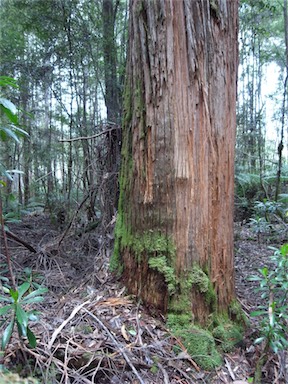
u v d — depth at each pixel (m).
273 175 7.26
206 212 1.78
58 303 1.95
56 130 6.36
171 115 1.74
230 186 1.91
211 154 1.78
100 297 1.92
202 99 1.73
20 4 4.83
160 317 1.78
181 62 1.71
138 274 1.89
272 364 1.63
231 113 1.89
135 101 1.90
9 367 1.33
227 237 1.89
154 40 1.76
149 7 1.76
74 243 3.10
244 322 1.92
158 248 1.80
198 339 1.64
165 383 1.42
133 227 1.95
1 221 1.40
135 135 1.91
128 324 1.70
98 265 2.33
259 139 8.30
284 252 1.83
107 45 5.24
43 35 5.12
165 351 1.58
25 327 1.22
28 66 5.38
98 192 2.99
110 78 5.23
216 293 1.82
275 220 5.54
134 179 1.93
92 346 1.49
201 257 1.78
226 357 1.67
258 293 2.51
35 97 6.16
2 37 5.30
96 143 3.16
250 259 3.57
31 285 2.14
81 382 1.33
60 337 1.51
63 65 5.40
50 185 5.89
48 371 1.32
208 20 1.73
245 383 1.50
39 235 3.84
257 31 6.30
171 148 1.75
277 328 1.60
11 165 5.96
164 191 1.78
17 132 1.56
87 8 5.10
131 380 1.40
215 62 1.77
